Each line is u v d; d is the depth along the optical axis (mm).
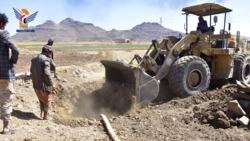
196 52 7309
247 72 8570
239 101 4961
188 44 6977
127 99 6148
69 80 8148
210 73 7289
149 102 6395
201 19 7883
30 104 5648
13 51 3590
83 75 9250
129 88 6168
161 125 4605
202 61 6785
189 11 7988
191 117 4781
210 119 4527
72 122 4695
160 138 4070
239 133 4078
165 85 7699
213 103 5324
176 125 4543
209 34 7324
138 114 5355
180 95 6422
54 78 7926
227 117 4477
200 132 4211
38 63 4469
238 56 8148
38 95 4637
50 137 3750
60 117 5094
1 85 3596
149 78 5992
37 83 4539
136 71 5770
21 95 5980
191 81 6629
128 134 4273
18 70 11195
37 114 5195
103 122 4734
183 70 6332
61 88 7188
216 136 4020
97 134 4160
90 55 20828
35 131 3938
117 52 22531
